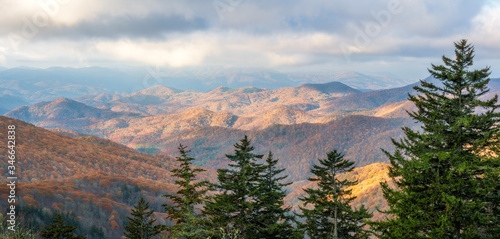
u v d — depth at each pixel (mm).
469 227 17406
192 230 19094
